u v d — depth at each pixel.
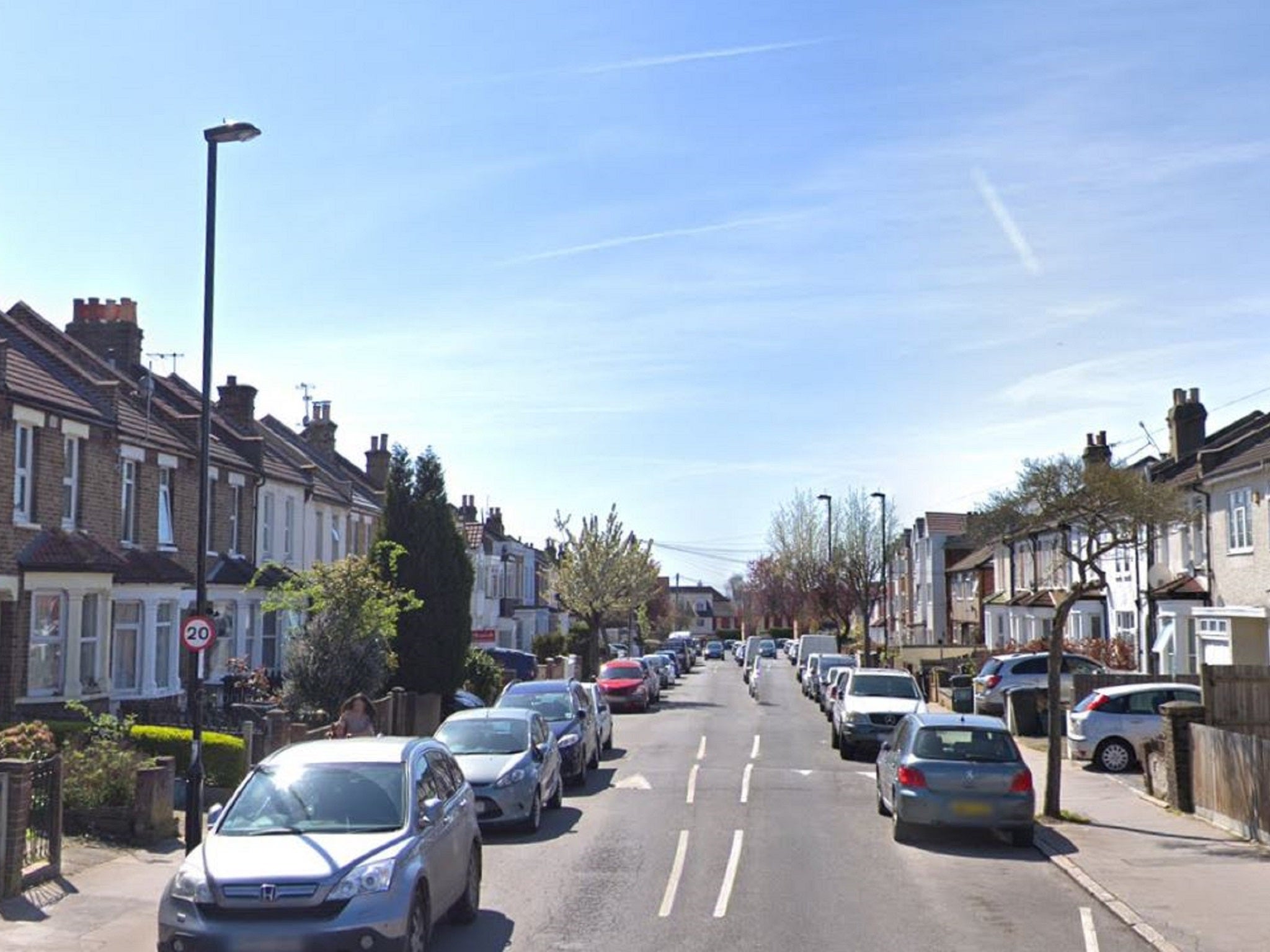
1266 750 16.47
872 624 88.38
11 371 23.84
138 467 28.64
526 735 18.67
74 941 11.12
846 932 11.80
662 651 74.00
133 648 27.39
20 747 15.43
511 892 13.49
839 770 26.11
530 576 74.12
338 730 18.62
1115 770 25.08
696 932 11.73
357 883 9.56
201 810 15.73
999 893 13.71
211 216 16.62
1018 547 54.25
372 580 27.52
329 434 50.50
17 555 23.20
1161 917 12.29
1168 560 37.19
